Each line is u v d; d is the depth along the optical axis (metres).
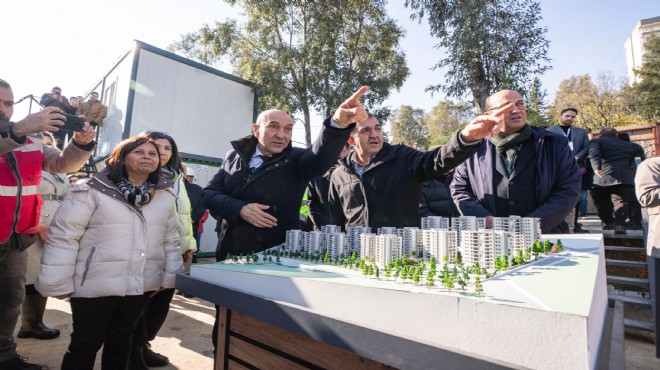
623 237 4.68
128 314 1.93
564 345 0.65
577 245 1.47
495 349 0.73
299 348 1.26
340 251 1.65
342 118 1.91
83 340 1.80
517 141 2.31
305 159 2.23
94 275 1.77
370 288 0.96
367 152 2.51
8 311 2.32
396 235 1.48
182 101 8.70
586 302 0.73
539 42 9.55
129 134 7.70
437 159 2.04
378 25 14.64
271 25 14.29
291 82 13.92
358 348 0.92
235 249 2.27
